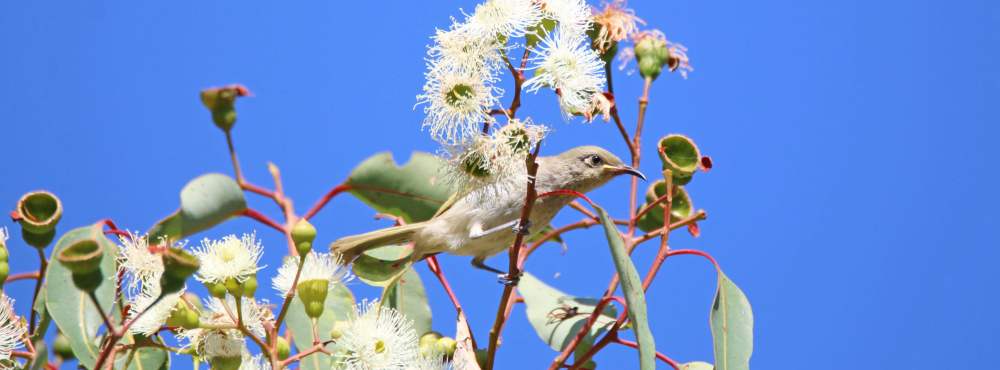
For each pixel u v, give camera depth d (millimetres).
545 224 2709
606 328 2588
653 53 2600
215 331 2436
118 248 2475
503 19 2461
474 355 2521
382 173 2625
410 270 2605
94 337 2467
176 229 2506
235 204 2525
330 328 2516
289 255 2520
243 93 2529
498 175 2473
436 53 2469
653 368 2449
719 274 2525
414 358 2475
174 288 2369
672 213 2604
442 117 2463
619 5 2602
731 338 2514
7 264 2449
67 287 2471
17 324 2439
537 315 2605
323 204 2623
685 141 2557
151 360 2504
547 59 2463
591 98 2475
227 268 2420
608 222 2467
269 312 2457
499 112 2475
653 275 2525
